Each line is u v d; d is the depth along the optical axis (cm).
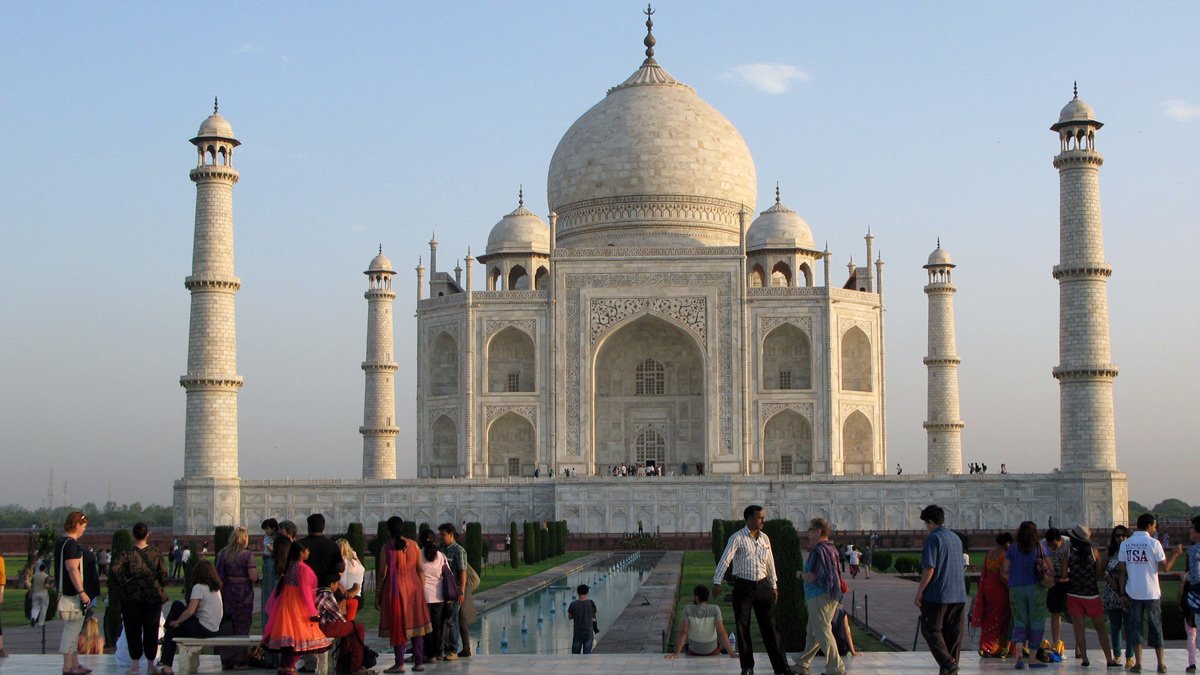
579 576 10188
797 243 16775
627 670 4288
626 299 15575
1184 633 5550
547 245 17288
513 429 16050
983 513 13388
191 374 13300
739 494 13625
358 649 4306
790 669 4147
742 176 17650
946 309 16712
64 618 4306
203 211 13388
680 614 6862
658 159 17125
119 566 4272
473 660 4566
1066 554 4406
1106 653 4344
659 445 16312
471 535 9794
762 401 15438
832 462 15350
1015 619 4372
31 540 9494
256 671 4359
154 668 4253
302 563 4009
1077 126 13462
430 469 16100
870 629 6194
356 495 13788
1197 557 4197
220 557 4469
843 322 15712
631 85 18150
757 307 15538
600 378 16400
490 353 16050
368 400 16200
